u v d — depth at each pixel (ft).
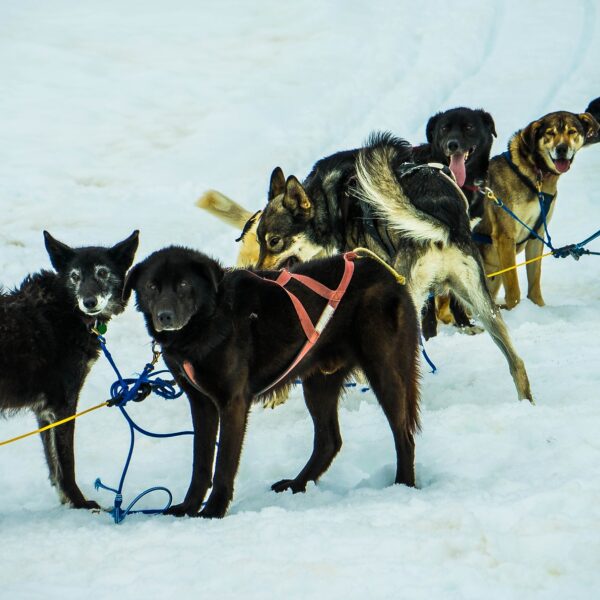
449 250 35.73
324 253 42.37
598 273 55.88
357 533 22.12
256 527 22.98
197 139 81.56
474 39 102.94
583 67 94.32
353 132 82.33
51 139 81.46
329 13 112.37
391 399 28.04
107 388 39.29
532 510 23.00
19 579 20.79
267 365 27.09
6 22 112.57
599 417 29.76
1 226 61.72
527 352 40.19
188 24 113.29
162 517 25.59
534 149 49.73
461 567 20.17
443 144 42.98
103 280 29.14
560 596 19.06
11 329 27.55
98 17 116.57
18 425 34.96
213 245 60.13
